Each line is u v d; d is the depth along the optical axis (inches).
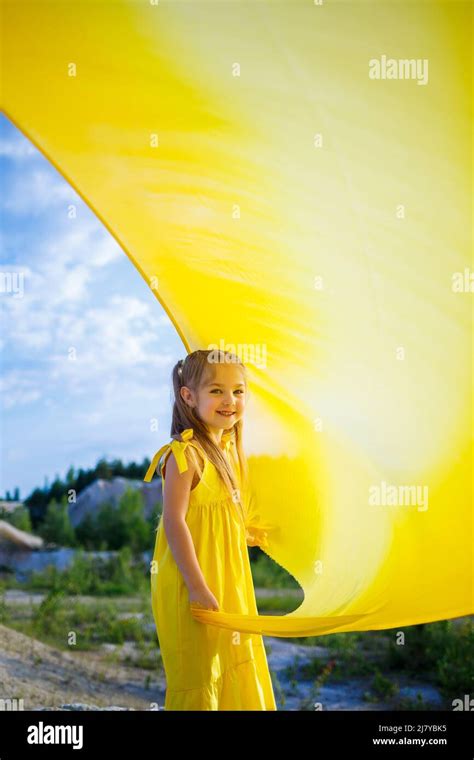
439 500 150.9
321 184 157.6
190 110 156.9
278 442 159.5
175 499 130.1
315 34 154.3
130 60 154.8
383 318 157.1
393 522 152.7
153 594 134.2
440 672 259.9
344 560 152.5
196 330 165.3
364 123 154.9
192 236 162.6
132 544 505.7
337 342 159.5
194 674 127.5
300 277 161.2
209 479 134.4
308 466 158.4
